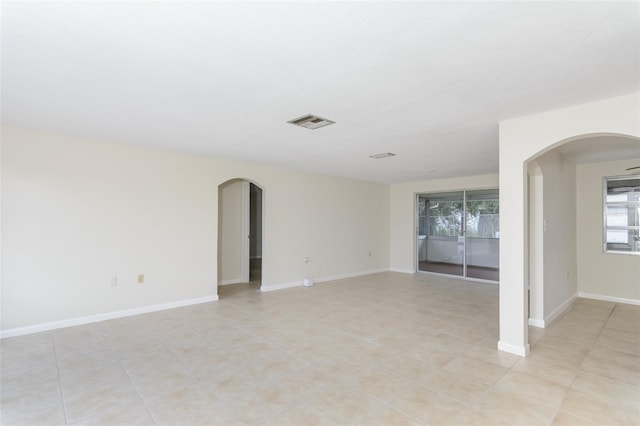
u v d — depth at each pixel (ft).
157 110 9.65
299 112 9.77
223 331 12.16
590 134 8.87
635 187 16.61
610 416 6.93
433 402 7.45
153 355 9.96
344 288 19.94
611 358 9.86
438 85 7.84
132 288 14.19
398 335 11.79
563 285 15.67
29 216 11.92
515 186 10.09
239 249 21.68
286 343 10.98
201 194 16.37
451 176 22.85
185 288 15.78
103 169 13.51
